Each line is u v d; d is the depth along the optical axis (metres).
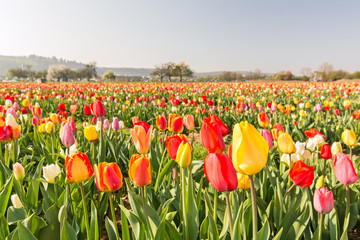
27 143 1.66
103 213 0.94
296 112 2.97
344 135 0.93
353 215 0.82
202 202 0.82
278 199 0.73
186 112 2.87
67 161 0.59
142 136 0.68
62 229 0.60
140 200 0.69
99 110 1.35
